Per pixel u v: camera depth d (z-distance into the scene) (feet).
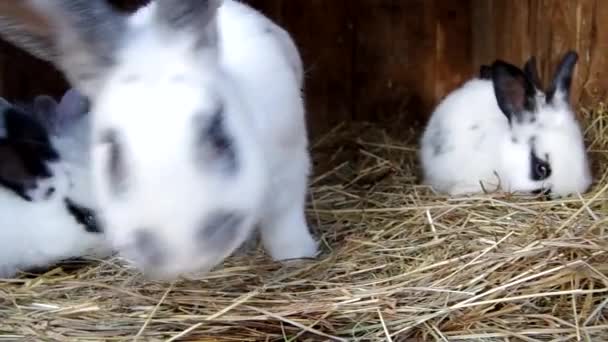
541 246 2.59
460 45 4.23
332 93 4.25
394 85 4.28
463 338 2.34
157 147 1.86
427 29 4.23
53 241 2.88
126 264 2.76
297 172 2.64
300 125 2.59
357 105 4.27
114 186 1.90
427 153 3.46
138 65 2.02
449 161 3.35
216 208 1.90
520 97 3.24
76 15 2.03
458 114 3.41
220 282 2.63
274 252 2.76
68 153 2.91
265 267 2.71
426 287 2.51
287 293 2.55
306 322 2.39
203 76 2.01
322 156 3.86
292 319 2.40
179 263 1.92
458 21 4.22
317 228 3.05
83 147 2.93
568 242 2.60
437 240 2.80
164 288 2.60
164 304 2.52
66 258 2.94
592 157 3.30
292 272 2.68
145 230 1.88
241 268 2.68
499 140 3.24
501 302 2.42
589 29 3.42
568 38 3.50
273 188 2.55
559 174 3.07
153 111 1.90
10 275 2.92
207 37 2.06
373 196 3.32
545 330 2.33
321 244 2.93
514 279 2.48
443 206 3.03
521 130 3.20
